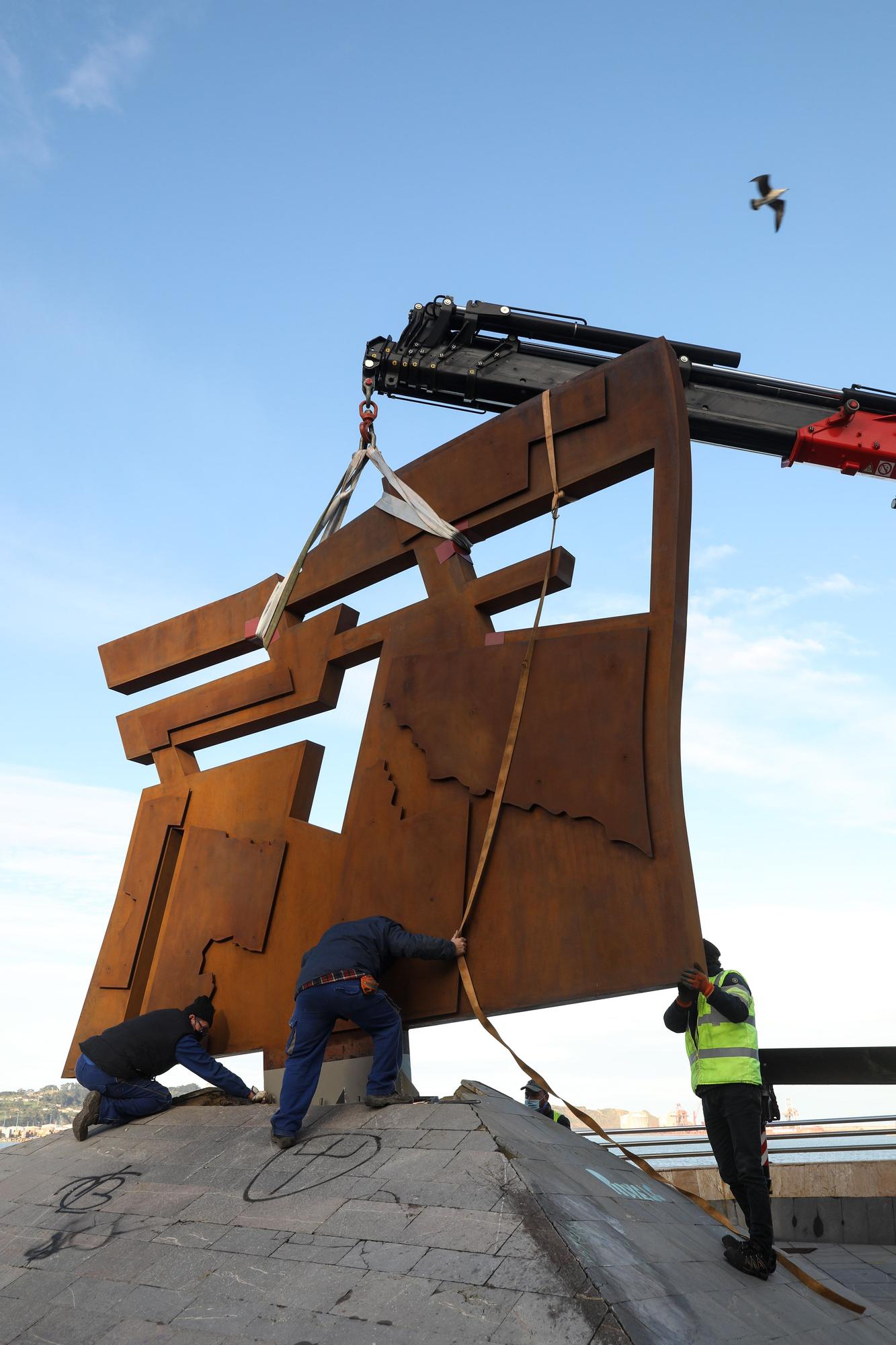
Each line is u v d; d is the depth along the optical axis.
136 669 7.69
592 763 5.06
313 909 5.97
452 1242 3.27
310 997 4.67
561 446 5.71
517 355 7.52
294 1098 4.54
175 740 7.30
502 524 5.98
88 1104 5.48
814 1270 5.06
